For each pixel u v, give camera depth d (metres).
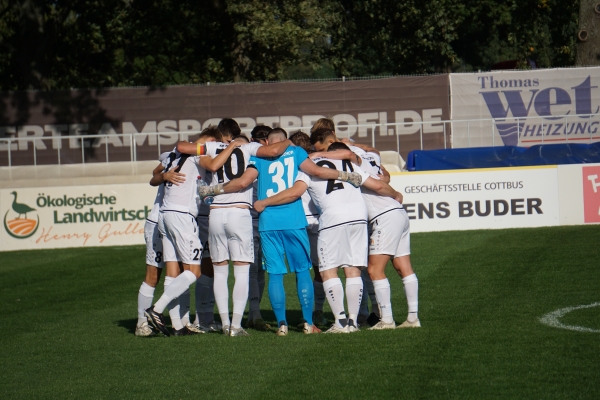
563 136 77.88
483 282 33.69
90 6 115.56
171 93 83.81
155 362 21.50
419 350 21.20
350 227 23.98
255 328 26.86
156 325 24.50
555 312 26.11
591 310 26.30
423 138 79.62
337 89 82.69
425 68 129.88
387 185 24.36
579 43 82.50
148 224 26.41
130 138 80.38
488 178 56.47
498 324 24.45
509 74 80.38
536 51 147.12
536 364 19.19
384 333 23.73
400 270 24.97
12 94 84.44
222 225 24.39
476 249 45.09
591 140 77.75
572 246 43.88
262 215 24.27
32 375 20.66
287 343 23.09
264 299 34.75
